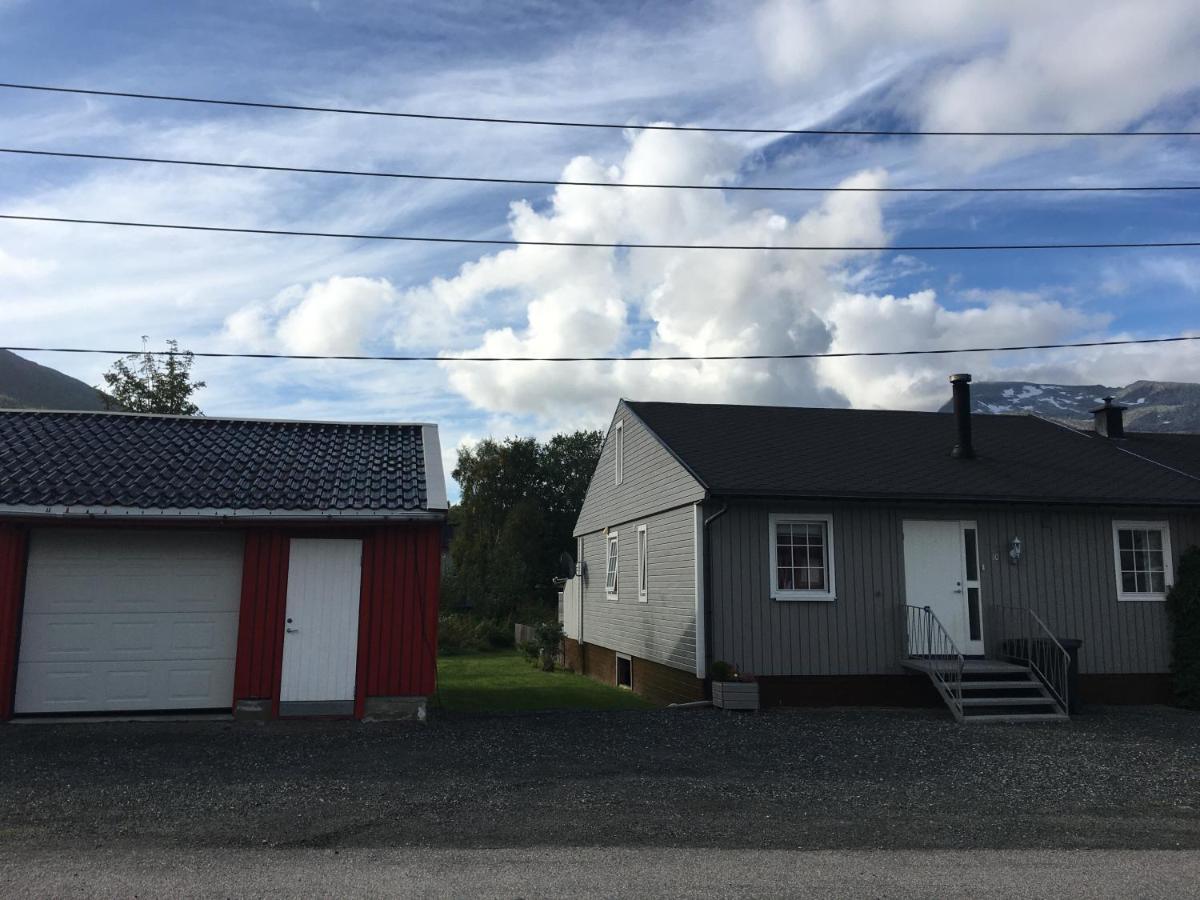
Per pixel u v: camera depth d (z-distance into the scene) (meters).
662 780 8.30
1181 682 14.49
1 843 6.00
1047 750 10.30
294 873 5.43
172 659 11.30
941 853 6.06
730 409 18.88
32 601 11.05
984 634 14.48
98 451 12.55
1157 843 6.42
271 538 11.47
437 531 11.80
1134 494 15.02
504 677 21.34
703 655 13.73
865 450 16.50
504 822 6.70
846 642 14.05
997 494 14.52
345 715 11.31
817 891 5.21
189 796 7.42
